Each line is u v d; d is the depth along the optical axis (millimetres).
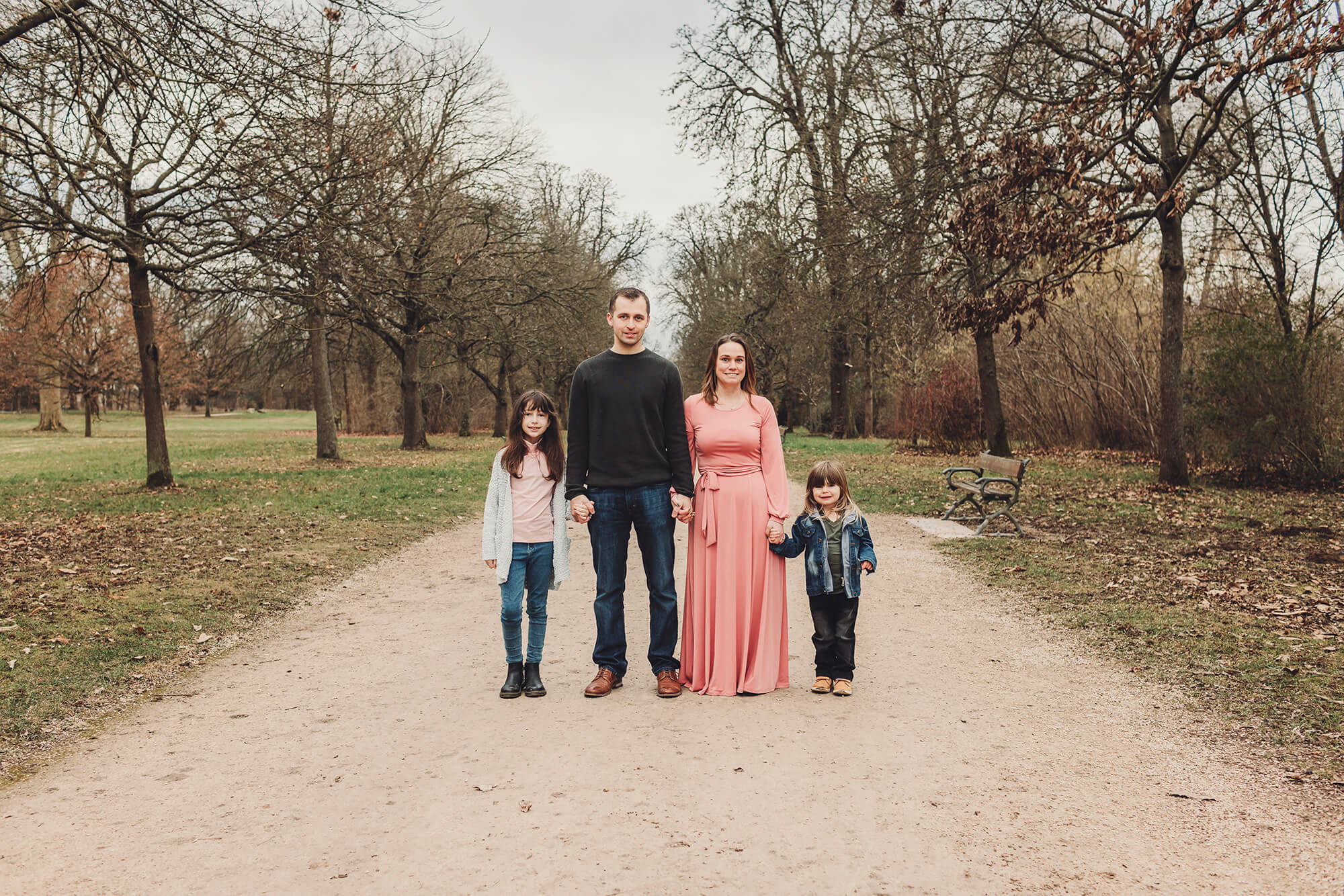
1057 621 6059
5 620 5809
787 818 3088
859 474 17188
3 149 9062
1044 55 12938
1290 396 13312
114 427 45188
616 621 4551
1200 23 10266
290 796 3314
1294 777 3451
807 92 20328
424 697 4531
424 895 2590
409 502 12922
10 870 2758
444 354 32719
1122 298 20750
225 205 12398
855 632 5848
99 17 7789
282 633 5953
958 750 3744
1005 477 10219
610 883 2646
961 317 13406
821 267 20938
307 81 9469
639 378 4430
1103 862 2773
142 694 4648
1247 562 7746
